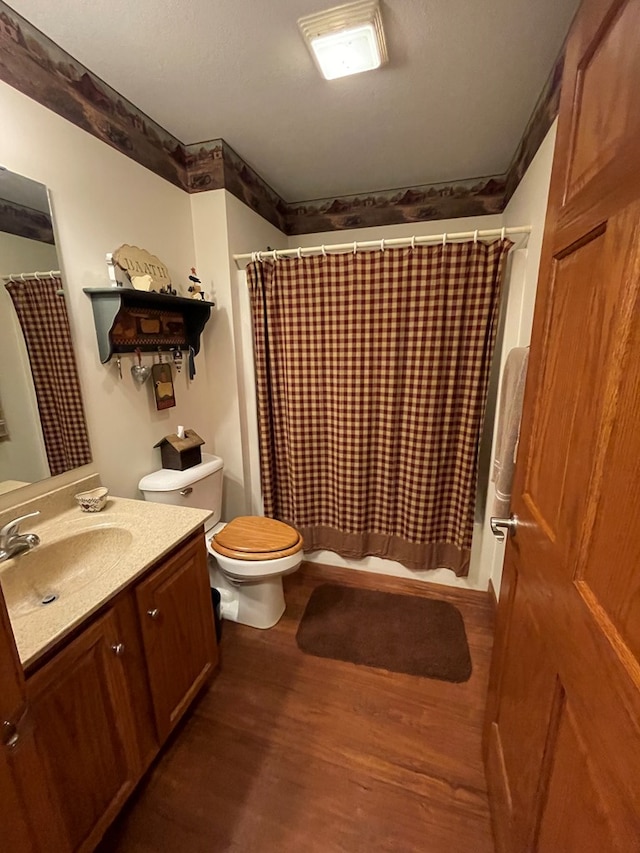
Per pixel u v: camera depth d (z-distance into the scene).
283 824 1.11
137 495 1.72
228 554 1.69
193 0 1.08
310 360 2.00
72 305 1.37
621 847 0.46
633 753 0.45
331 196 2.59
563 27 1.18
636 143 0.50
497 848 1.00
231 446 2.23
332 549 2.27
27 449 1.24
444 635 1.80
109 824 1.02
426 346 1.79
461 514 1.94
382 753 1.29
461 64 1.34
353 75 1.39
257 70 1.37
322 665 1.64
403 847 1.06
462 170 2.21
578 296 0.69
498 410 1.74
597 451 0.58
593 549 0.59
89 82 1.38
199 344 2.02
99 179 1.45
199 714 1.43
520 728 0.90
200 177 1.92
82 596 0.94
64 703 0.87
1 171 1.13
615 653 0.50
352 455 2.04
